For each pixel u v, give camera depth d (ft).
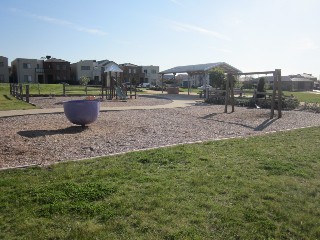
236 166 18.58
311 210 12.78
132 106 65.57
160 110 57.82
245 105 69.67
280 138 28.04
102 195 13.84
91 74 241.14
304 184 15.75
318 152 22.34
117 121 40.57
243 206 13.00
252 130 34.78
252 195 14.16
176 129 34.55
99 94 107.76
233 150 22.82
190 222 11.61
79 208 12.48
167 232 10.84
